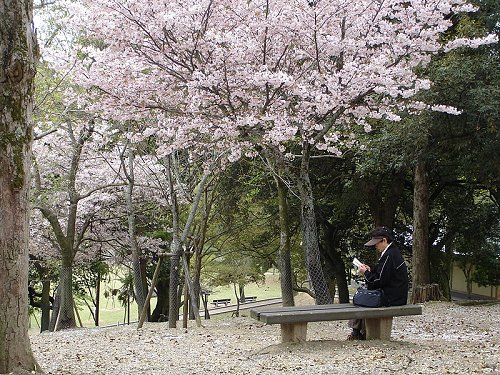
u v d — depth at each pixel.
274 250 18.72
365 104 9.39
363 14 9.04
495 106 9.92
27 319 4.59
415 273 13.59
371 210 15.98
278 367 5.29
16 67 4.36
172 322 9.93
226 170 14.04
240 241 17.88
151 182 15.16
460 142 11.45
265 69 8.30
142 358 6.49
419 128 10.53
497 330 8.38
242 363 5.71
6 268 4.41
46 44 11.72
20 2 4.39
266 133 8.67
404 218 19.98
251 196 15.94
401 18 9.14
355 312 6.14
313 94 8.65
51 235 16.61
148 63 8.88
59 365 6.04
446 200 18.16
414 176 14.00
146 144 13.08
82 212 15.69
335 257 18.27
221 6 8.69
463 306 11.85
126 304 24.47
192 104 8.59
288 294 10.33
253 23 8.44
